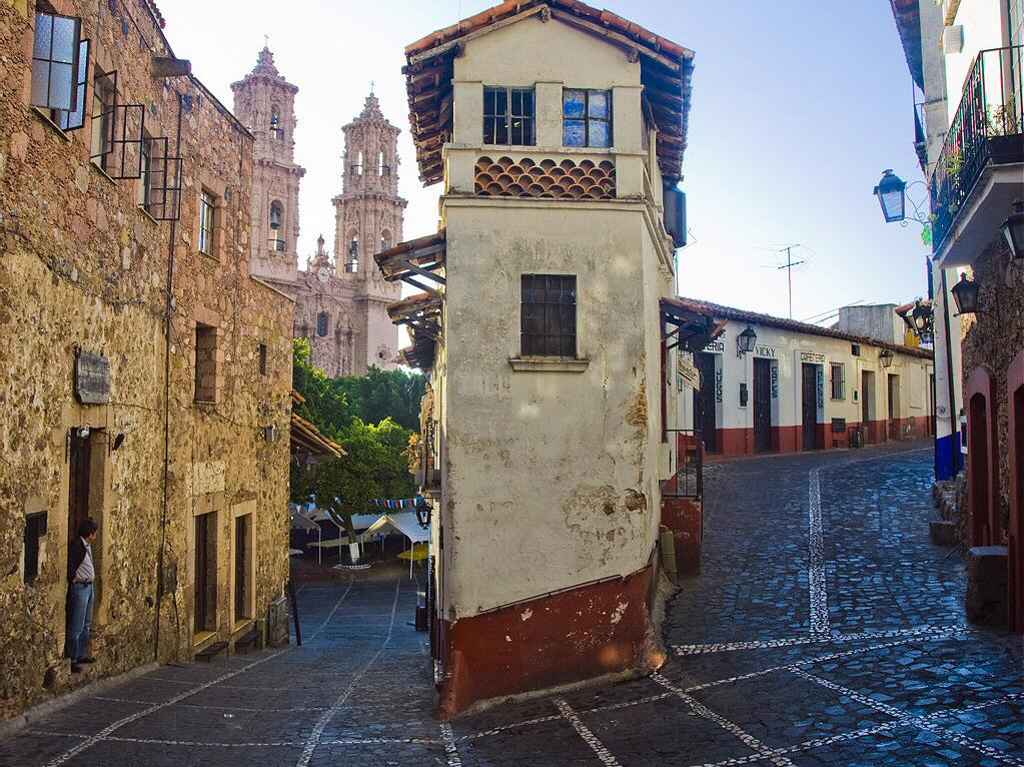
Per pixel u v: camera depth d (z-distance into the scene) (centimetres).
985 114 911
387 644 1855
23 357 805
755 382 2633
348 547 3744
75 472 967
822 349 2917
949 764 609
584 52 1092
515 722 852
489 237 1055
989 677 778
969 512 1241
